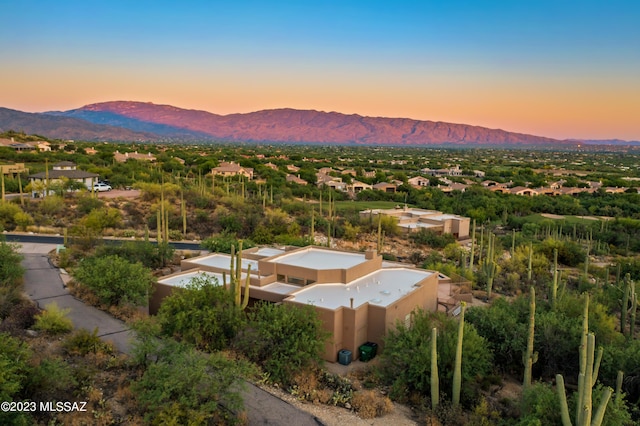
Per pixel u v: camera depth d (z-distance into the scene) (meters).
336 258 34.16
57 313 24.52
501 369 25.56
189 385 17.58
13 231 51.97
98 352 21.81
